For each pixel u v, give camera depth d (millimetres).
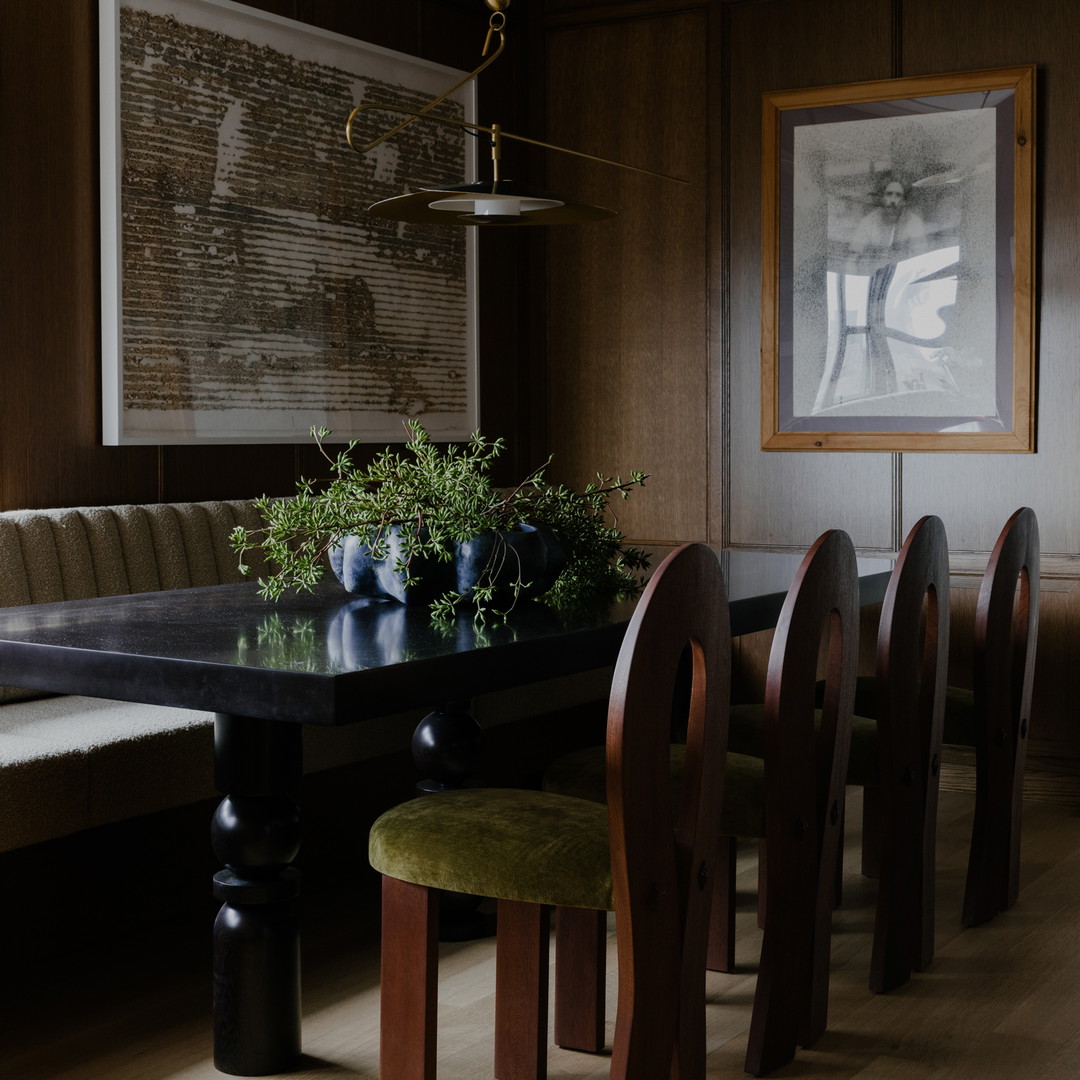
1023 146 4695
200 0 4223
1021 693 3396
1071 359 4684
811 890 2566
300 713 1940
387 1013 2266
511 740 4480
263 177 4480
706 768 2107
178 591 3041
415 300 5102
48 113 3869
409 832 2229
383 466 2811
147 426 4125
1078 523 4688
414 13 5094
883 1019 2768
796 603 2404
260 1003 2484
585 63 5457
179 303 4211
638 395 5426
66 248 3932
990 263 4773
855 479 5043
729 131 5195
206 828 3500
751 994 2922
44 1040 2674
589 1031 2643
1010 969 3043
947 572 3027
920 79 4832
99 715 3289
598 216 3014
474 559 2623
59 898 3117
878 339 4961
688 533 5359
